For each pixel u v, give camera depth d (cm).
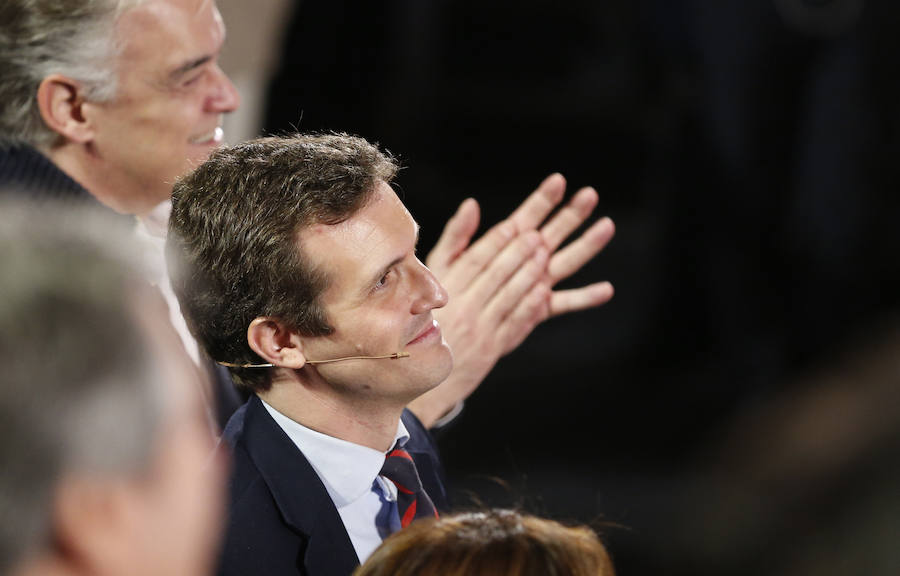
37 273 178
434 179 1881
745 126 1342
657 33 1471
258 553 404
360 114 1752
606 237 546
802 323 1397
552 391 1483
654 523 1145
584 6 1945
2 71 486
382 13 1725
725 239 1423
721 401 1438
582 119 1942
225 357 420
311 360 411
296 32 1638
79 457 175
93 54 483
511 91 1964
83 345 176
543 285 534
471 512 398
